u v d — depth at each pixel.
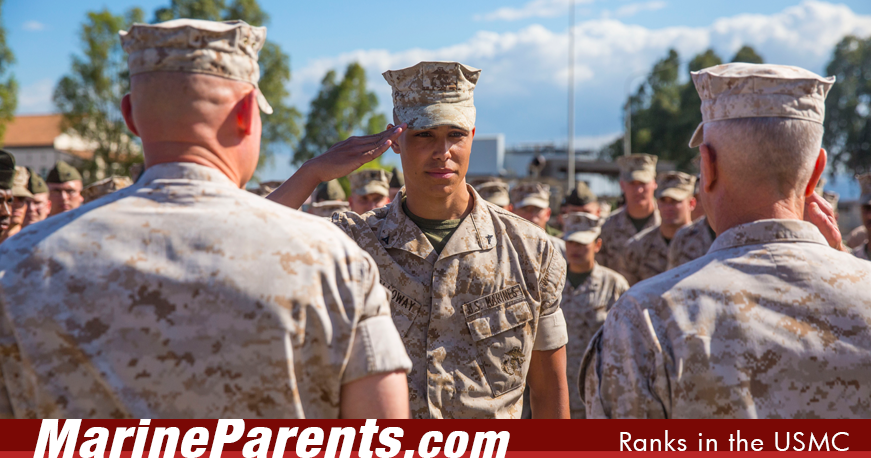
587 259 6.03
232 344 1.54
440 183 2.77
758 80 1.84
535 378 3.00
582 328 6.00
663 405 1.77
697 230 5.90
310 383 1.61
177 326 1.54
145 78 1.66
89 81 41.28
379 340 1.64
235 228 1.61
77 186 7.15
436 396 2.68
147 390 1.52
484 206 2.95
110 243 1.58
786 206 1.88
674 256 6.02
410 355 2.74
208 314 1.54
